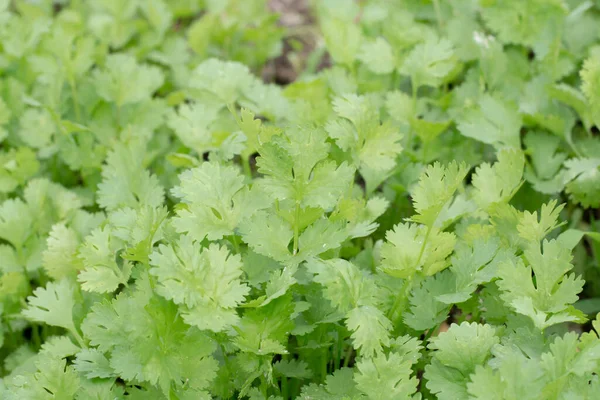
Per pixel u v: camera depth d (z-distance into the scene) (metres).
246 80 0.73
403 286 0.61
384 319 0.59
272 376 0.61
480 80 0.75
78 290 0.65
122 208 0.65
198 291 0.57
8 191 0.73
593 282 0.71
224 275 0.58
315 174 0.59
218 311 0.57
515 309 0.61
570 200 0.74
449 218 0.64
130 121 0.76
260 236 0.60
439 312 0.62
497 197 0.65
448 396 0.58
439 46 0.73
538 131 0.73
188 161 0.69
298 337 0.62
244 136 0.65
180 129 0.71
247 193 0.61
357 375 0.58
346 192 0.67
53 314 0.63
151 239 0.59
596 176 0.70
